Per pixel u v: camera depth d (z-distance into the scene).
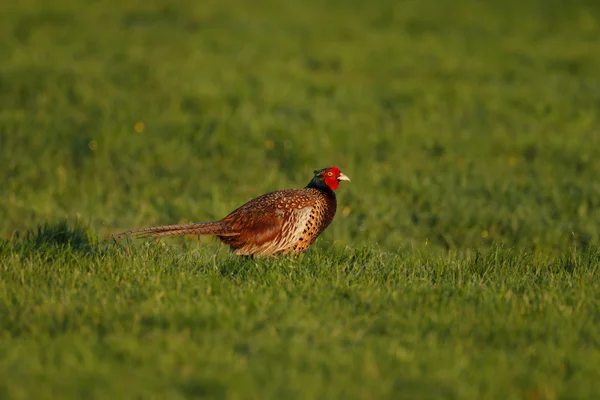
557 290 12.17
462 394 8.71
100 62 37.03
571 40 45.56
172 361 9.36
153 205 19.77
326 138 25.95
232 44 42.12
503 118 29.52
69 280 12.52
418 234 17.86
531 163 23.91
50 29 44.22
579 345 10.19
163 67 36.22
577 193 20.11
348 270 13.47
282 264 13.46
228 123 27.12
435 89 33.59
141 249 14.63
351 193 20.36
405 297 11.73
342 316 11.09
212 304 11.24
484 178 22.06
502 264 13.96
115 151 24.55
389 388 8.84
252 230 13.80
